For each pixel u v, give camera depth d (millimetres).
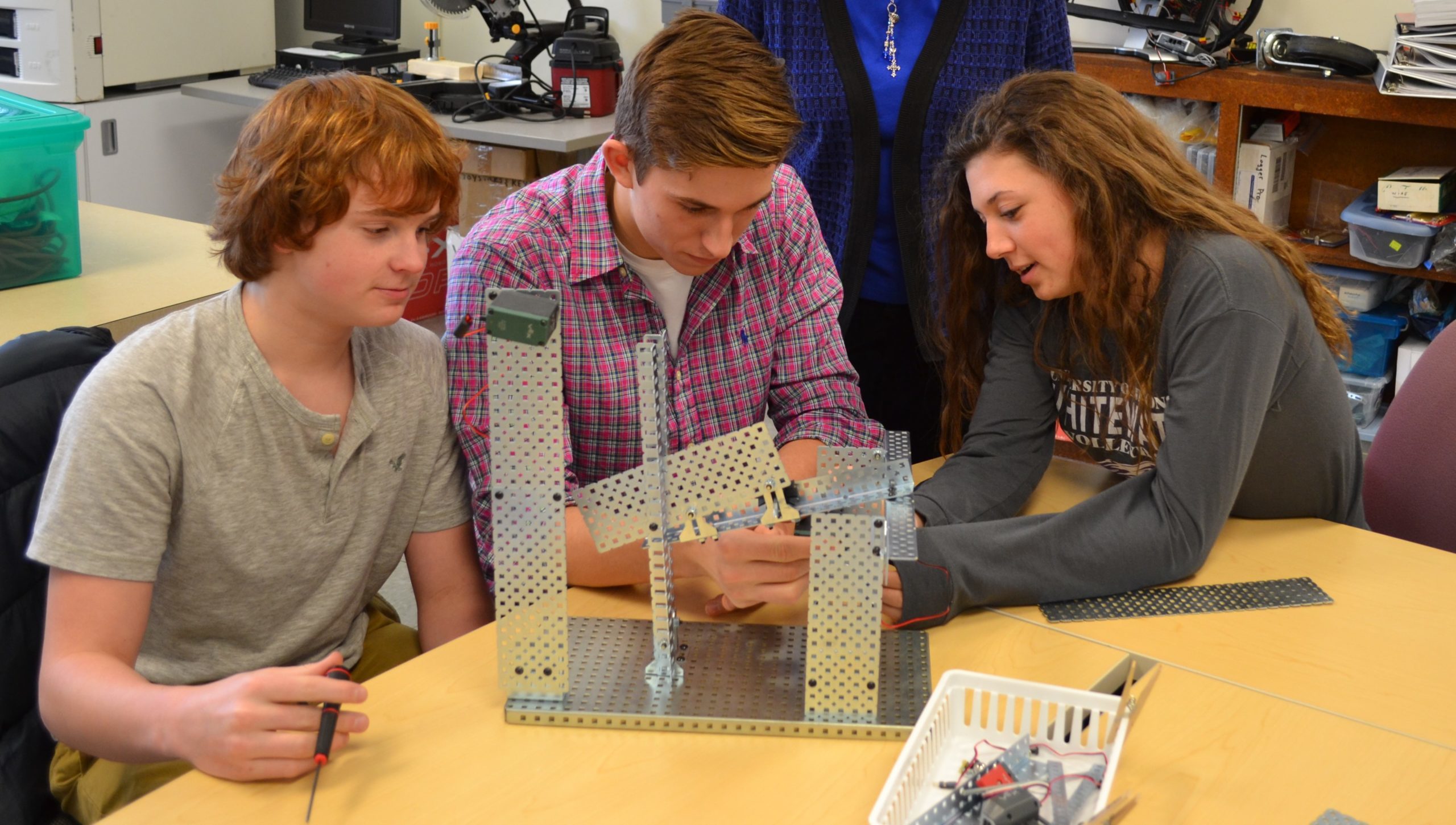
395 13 3934
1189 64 2834
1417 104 2537
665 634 1094
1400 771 997
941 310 1629
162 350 1126
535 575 1043
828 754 1021
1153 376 1387
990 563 1240
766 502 1049
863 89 1846
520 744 1027
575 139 3215
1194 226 1348
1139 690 1091
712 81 1093
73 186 2057
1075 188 1330
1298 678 1124
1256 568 1330
